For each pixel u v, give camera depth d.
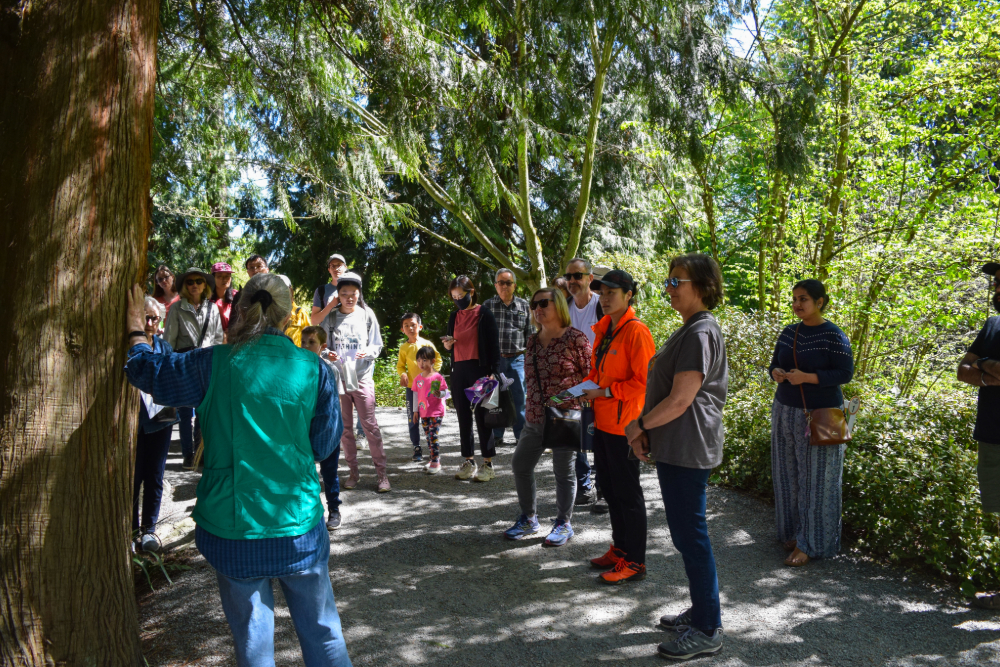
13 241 2.45
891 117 8.77
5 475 2.44
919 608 3.48
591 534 4.57
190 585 3.85
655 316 10.73
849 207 8.70
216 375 2.29
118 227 2.61
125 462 2.71
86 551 2.57
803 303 4.04
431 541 4.49
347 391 5.54
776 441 4.27
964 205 8.25
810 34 9.23
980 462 3.47
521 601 3.60
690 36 6.27
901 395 7.08
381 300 17.42
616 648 3.12
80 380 2.53
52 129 2.46
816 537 4.04
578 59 6.80
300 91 5.01
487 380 5.70
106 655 2.63
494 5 5.96
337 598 3.67
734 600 3.60
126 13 2.61
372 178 8.80
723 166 9.35
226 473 2.24
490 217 13.55
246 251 17.50
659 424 2.94
